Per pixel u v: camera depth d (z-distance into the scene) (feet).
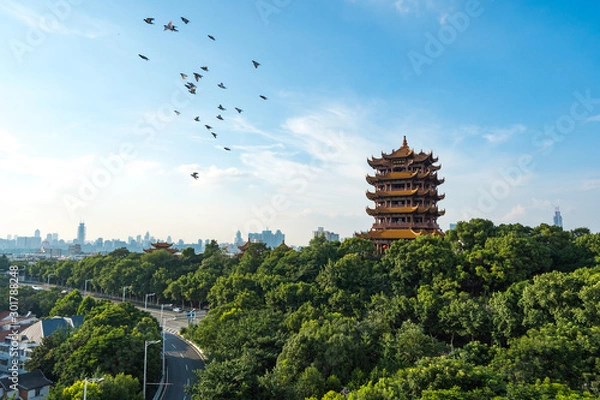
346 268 294.46
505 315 203.62
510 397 118.42
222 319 266.57
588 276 212.23
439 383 125.80
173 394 216.95
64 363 213.05
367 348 195.21
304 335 188.24
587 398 115.24
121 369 203.72
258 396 150.51
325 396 142.51
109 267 520.01
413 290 278.05
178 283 431.84
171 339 335.47
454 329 219.00
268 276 327.67
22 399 212.64
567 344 150.30
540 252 273.95
